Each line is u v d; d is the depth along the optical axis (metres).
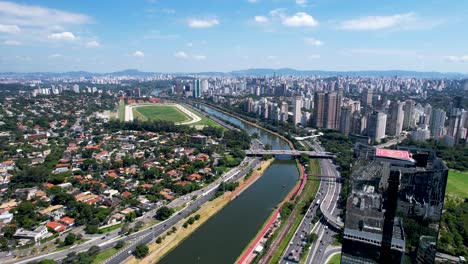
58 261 179.50
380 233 93.94
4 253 186.88
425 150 92.38
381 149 94.12
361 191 95.00
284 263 176.12
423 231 91.25
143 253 185.62
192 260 186.62
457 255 186.00
